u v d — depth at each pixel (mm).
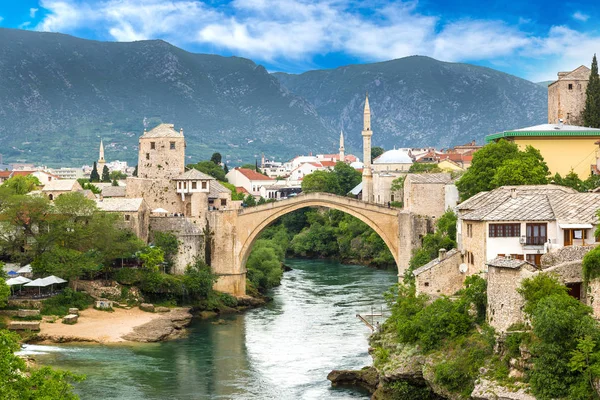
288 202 173750
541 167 134500
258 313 158500
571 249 87062
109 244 152500
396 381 93250
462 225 108375
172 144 184750
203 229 174375
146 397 100062
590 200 98562
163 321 141375
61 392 71250
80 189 186250
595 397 70188
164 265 165750
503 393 76125
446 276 106938
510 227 97375
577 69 186500
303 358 119062
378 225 170125
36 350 121250
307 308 160750
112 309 145500
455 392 84312
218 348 126812
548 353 73750
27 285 138875
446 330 91250
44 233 152250
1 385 66625
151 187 181875
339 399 98938
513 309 80688
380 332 112000
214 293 165750
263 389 103750
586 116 172500
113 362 116250
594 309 76688
